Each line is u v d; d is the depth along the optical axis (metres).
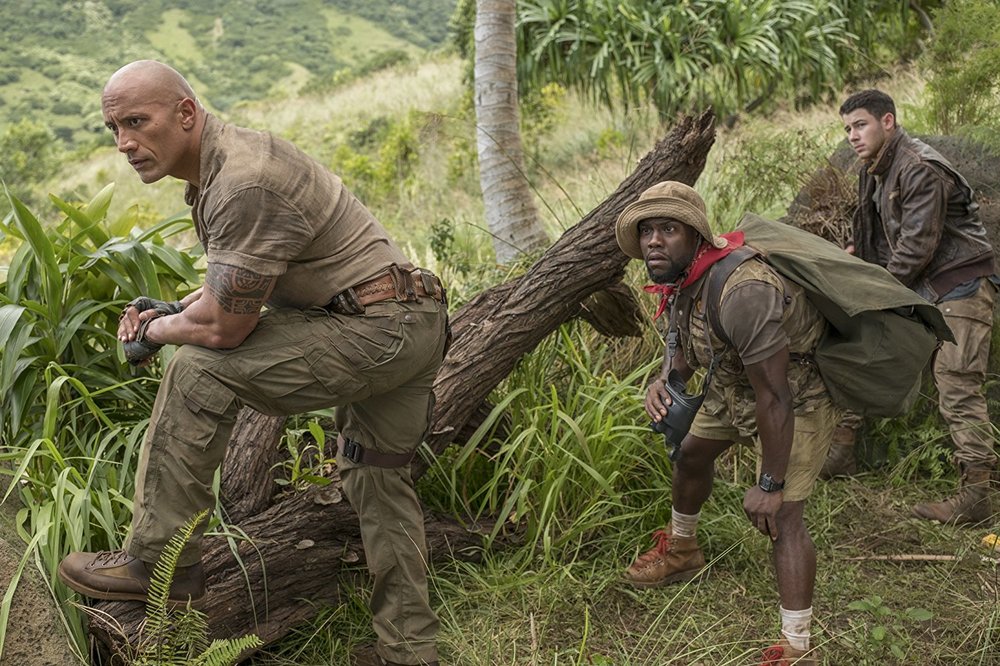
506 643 3.01
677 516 3.29
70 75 123.25
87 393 3.08
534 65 10.33
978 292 3.70
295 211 2.31
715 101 9.62
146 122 2.28
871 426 4.24
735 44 9.91
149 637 2.36
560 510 3.54
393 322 2.48
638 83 9.76
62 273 3.35
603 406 3.60
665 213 2.64
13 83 118.56
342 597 3.12
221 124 2.38
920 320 2.88
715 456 3.19
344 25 156.50
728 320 2.63
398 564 2.75
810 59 10.01
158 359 3.59
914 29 10.60
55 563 2.64
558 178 9.91
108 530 2.79
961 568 3.41
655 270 2.73
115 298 3.54
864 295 2.71
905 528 3.72
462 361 3.47
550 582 3.28
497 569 3.33
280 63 135.75
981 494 3.69
